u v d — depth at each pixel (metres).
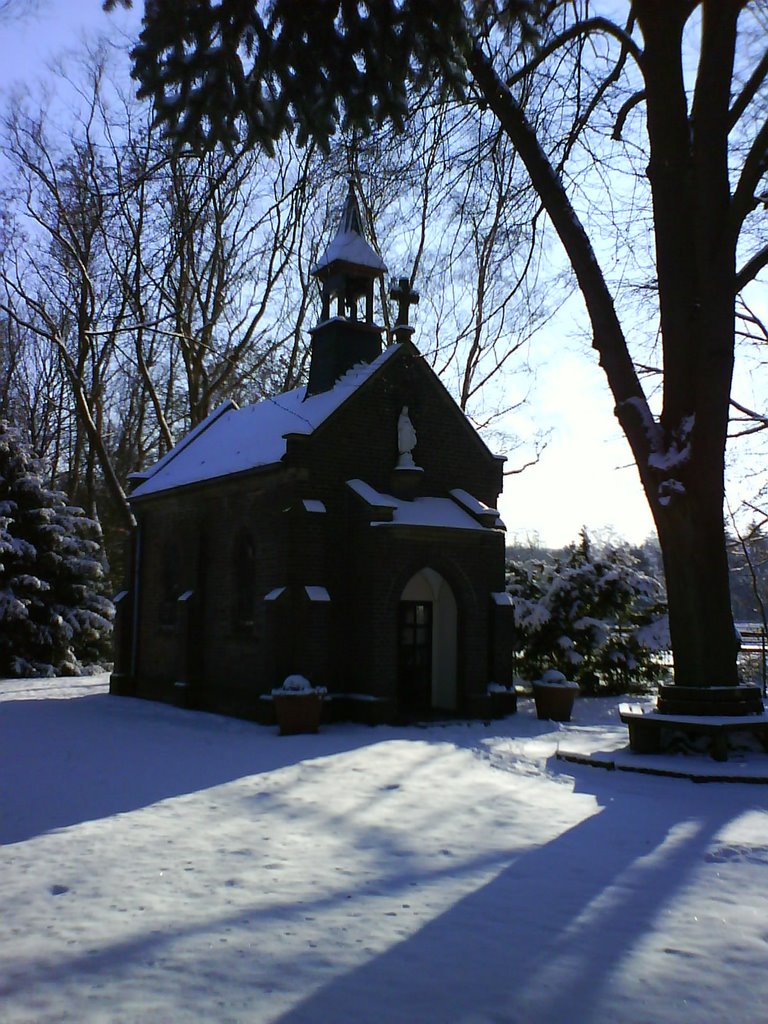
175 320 31.95
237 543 19.72
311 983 5.07
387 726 16.95
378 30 9.43
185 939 5.76
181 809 9.77
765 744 12.98
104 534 46.56
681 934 5.86
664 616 23.47
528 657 23.84
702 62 13.13
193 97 9.77
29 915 6.29
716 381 13.33
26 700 22.55
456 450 20.23
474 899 6.58
